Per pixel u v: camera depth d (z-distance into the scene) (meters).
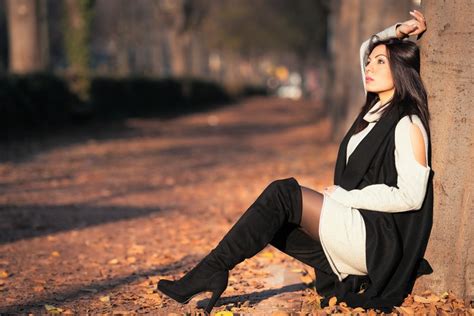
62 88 26.44
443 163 5.17
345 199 4.98
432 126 5.20
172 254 7.97
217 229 9.55
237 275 6.73
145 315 5.41
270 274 6.77
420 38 5.34
